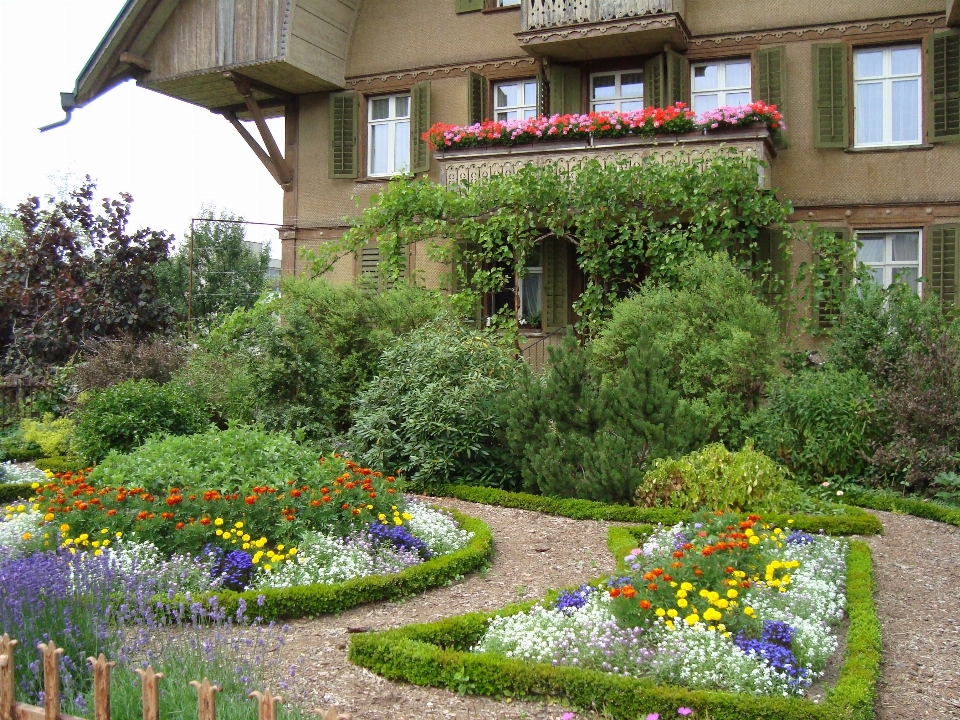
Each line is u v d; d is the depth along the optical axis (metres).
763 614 5.84
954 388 10.53
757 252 14.62
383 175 19.23
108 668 3.19
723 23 16.69
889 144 15.84
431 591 7.11
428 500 10.41
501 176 15.70
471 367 11.55
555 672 4.95
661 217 15.46
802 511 9.34
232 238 32.47
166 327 18.84
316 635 5.98
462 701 4.95
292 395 11.93
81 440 11.76
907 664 5.61
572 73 17.66
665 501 9.32
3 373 17.66
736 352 11.48
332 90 19.53
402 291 14.27
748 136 14.98
